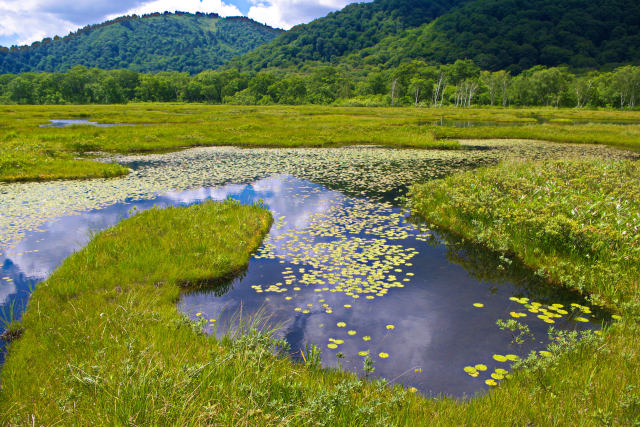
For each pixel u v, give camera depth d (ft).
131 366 12.05
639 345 15.67
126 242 27.96
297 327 19.03
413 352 17.07
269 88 503.61
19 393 12.92
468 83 402.72
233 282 23.88
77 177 54.49
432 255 28.27
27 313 18.93
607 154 80.07
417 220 36.78
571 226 26.40
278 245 30.01
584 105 360.89
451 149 88.89
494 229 30.68
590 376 13.38
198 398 10.98
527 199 35.50
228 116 186.39
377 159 74.38
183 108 291.17
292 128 127.54
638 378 13.25
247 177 56.85
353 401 12.19
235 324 19.12
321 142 95.81
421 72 481.46
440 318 19.88
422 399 13.43
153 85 497.87
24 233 31.94
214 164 68.03
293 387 11.94
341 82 484.74
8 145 71.87
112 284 21.95
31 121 152.76
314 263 26.66
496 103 414.41
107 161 70.33
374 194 47.16
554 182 40.04
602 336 16.53
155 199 43.68
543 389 13.38
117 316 18.24
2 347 16.72
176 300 21.38
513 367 14.87
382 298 21.93
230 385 12.05
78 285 21.57
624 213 29.96
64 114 200.54
